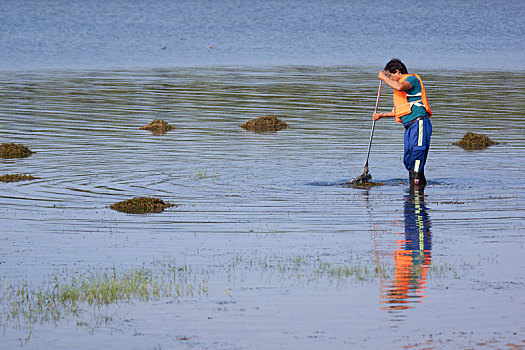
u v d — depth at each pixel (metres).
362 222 28.67
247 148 43.84
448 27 158.62
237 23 166.75
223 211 30.30
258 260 24.31
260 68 88.62
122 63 95.06
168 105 60.91
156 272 23.25
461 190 33.62
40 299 21.09
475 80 76.00
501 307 20.12
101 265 23.98
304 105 60.69
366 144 45.00
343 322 19.30
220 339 18.39
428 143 34.16
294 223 28.61
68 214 30.00
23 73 82.88
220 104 61.53
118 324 19.41
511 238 26.44
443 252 24.94
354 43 126.19
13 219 29.30
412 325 19.05
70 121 53.16
